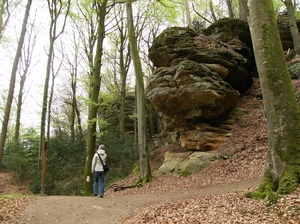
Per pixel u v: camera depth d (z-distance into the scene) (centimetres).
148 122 2380
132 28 1223
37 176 1616
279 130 518
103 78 2770
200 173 1072
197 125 1326
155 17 2166
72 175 1730
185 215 546
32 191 1577
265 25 562
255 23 572
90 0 1541
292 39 1844
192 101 1230
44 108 1600
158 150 1677
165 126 1891
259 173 873
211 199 655
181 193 876
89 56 2012
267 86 540
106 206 743
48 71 1580
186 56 1364
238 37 1631
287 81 536
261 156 1007
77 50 2342
